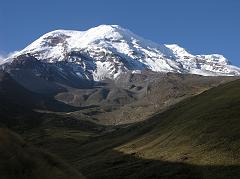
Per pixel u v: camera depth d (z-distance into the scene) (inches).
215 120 4756.4
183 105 6628.9
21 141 1206.3
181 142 4638.3
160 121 6555.1
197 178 3444.9
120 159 5147.6
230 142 4003.4
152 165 4232.3
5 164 1096.2
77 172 1217.4
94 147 7386.8
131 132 7322.8
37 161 1155.3
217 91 6299.2
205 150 4052.7
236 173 3304.6
